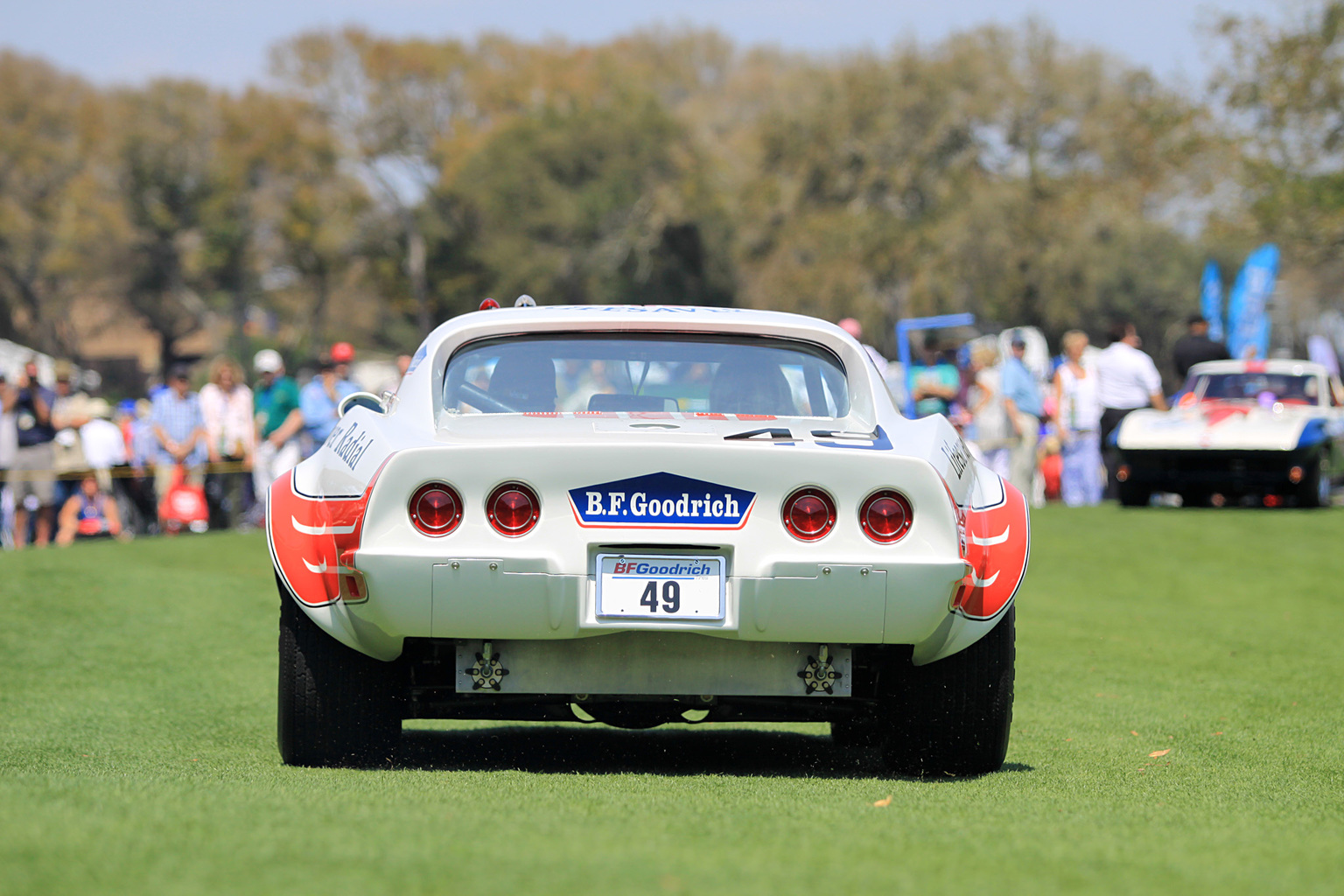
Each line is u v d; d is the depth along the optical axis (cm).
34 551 5231
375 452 1739
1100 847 1323
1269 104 13888
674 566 1675
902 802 1606
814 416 1928
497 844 1235
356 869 1123
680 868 1150
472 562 1656
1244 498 7306
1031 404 6744
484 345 1988
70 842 1201
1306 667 3095
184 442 6856
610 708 1902
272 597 3981
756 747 2283
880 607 1677
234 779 1720
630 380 1953
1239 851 1328
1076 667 3086
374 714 1872
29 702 2517
